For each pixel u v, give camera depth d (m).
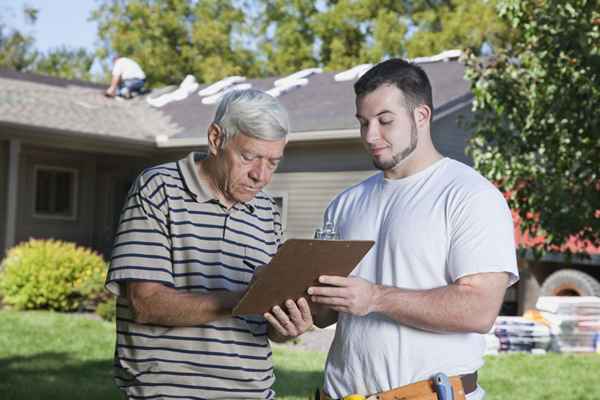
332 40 33.03
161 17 33.56
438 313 2.98
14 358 9.43
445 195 3.14
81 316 12.98
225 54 34.03
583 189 8.99
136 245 3.05
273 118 3.00
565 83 8.93
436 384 3.06
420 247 3.12
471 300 2.98
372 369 3.19
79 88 20.62
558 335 11.03
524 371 9.41
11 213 16.31
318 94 17.33
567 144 9.03
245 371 3.19
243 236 3.25
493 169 9.30
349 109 15.24
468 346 3.17
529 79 9.30
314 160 15.27
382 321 3.19
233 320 3.17
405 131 3.15
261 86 19.88
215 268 3.15
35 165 18.39
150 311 3.02
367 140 3.19
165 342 3.09
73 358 9.53
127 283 3.06
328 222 3.49
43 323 11.97
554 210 9.04
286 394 7.87
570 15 8.73
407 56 30.09
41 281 13.65
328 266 2.85
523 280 12.77
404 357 3.13
